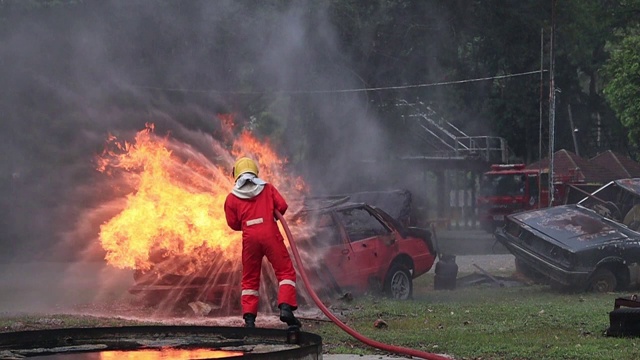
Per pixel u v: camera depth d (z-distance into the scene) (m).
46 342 8.05
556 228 19.84
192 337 8.31
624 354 10.70
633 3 50.47
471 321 13.99
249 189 10.12
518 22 41.12
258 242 9.93
